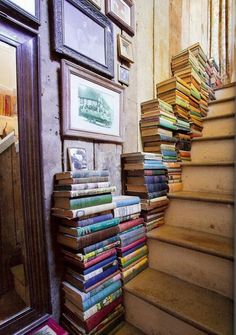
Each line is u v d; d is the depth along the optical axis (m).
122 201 1.02
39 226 0.82
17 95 0.76
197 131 1.79
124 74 1.28
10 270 0.75
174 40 1.97
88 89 1.01
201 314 0.81
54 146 0.89
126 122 1.32
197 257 1.00
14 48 0.75
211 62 2.34
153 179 1.21
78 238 0.79
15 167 0.76
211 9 3.06
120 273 1.00
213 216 1.14
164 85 1.57
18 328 0.74
